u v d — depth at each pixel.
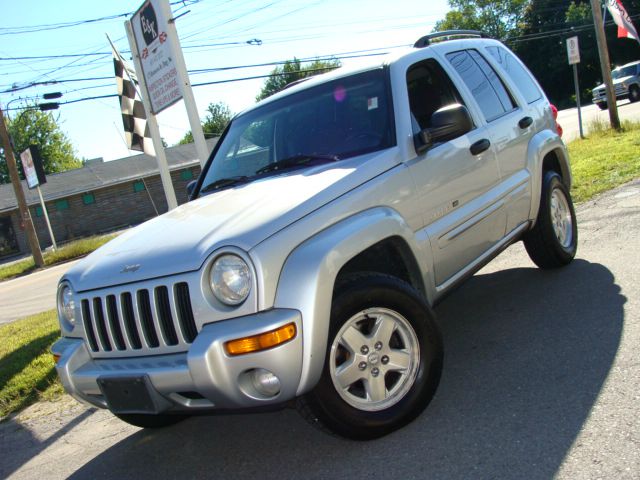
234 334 2.79
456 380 3.82
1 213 35.12
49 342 7.09
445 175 3.99
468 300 5.42
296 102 4.49
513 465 2.78
